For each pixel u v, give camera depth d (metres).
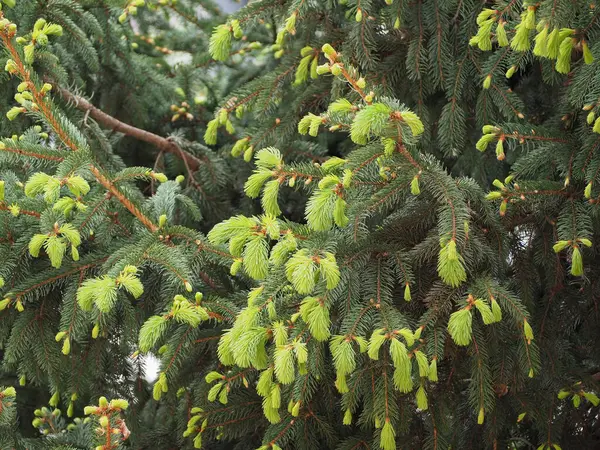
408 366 2.02
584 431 3.17
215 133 3.31
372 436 2.64
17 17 3.31
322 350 2.28
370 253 2.36
